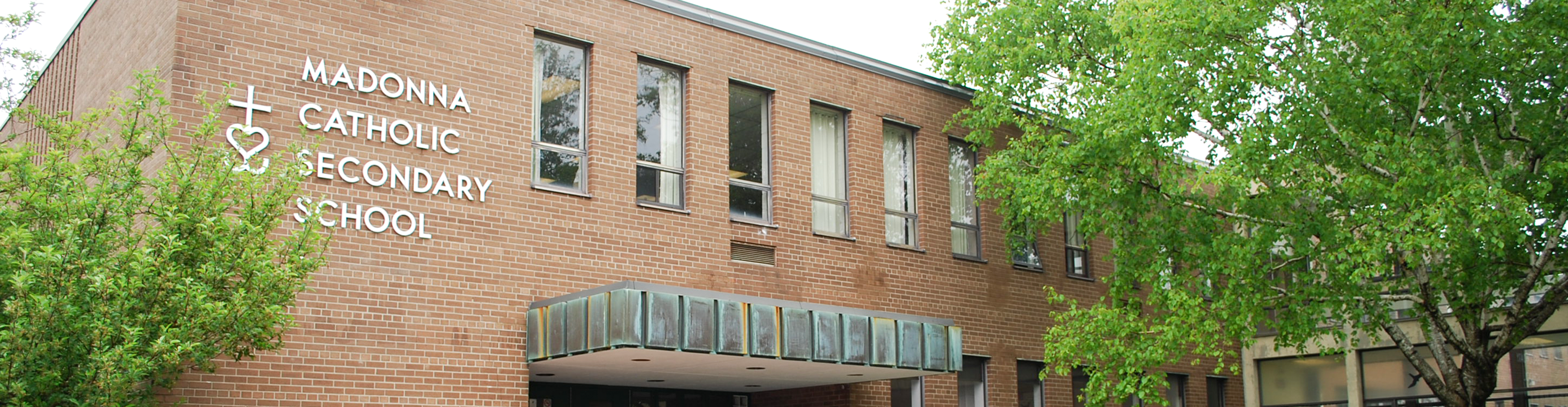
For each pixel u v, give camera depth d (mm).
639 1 18172
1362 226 16062
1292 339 17453
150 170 14641
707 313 14961
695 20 18766
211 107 12867
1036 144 20500
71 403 11344
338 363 14594
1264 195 16734
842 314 16375
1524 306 16203
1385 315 17172
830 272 19438
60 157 12102
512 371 15883
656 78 18391
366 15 15672
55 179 11797
